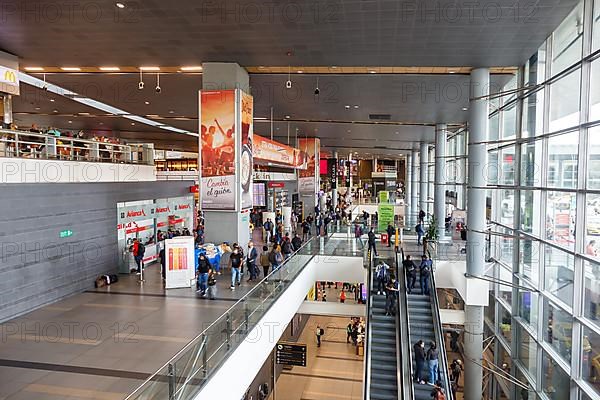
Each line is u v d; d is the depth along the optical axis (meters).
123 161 16.02
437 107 20.61
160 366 6.92
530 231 12.01
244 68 13.89
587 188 8.37
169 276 11.44
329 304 16.70
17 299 9.30
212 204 13.17
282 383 18.30
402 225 27.89
